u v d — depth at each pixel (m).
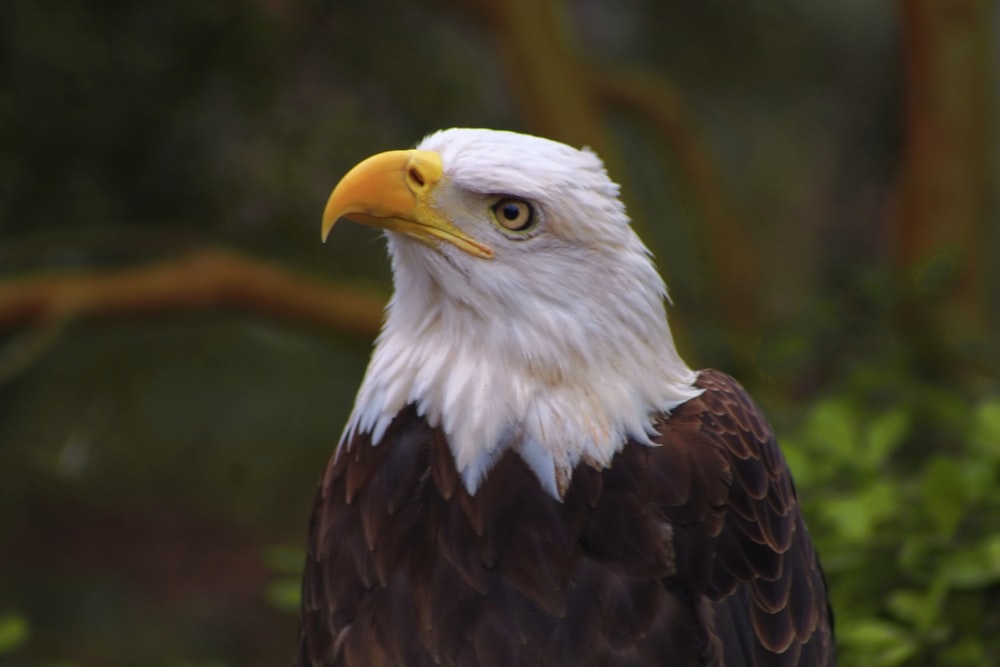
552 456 5.25
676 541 5.27
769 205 18.20
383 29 12.58
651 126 14.87
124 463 15.42
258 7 11.66
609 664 5.11
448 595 5.23
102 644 15.90
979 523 6.85
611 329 5.30
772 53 15.84
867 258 17.47
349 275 13.00
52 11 11.17
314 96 12.45
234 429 14.80
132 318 12.02
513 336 5.29
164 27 11.50
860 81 17.39
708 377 5.86
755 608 5.36
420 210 5.32
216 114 12.04
